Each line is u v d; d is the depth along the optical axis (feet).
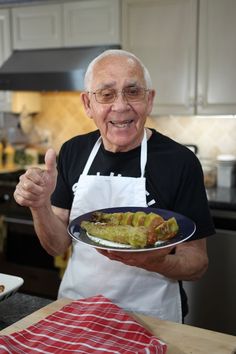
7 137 11.33
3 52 9.84
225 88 7.82
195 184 3.82
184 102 8.19
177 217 3.31
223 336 3.01
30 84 9.02
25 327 3.12
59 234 3.98
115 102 3.53
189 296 7.58
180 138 9.32
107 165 4.02
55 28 9.15
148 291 3.81
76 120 10.48
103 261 3.86
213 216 7.38
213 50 7.79
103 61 3.58
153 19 8.19
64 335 2.90
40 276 9.34
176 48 8.09
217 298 7.41
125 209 3.55
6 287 3.47
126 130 3.64
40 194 3.26
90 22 8.77
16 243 9.50
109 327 2.96
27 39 9.52
